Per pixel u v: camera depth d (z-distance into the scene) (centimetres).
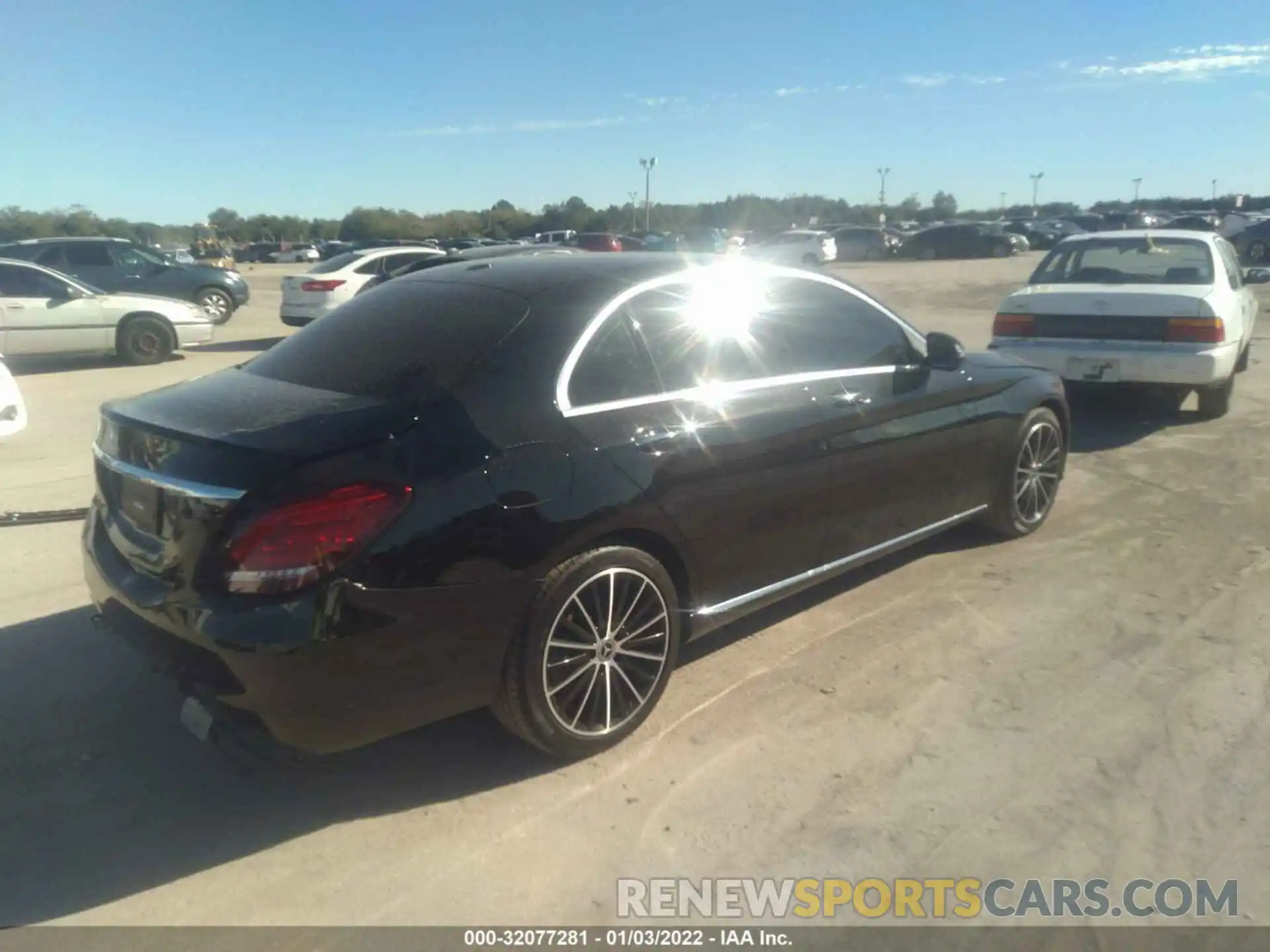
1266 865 303
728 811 331
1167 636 452
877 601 494
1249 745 364
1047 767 353
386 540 302
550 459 338
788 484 416
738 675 421
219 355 1510
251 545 295
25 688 413
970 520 543
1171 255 867
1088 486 688
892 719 385
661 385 382
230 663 295
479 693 332
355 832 324
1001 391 540
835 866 305
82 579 532
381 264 1627
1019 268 3478
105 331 1362
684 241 4222
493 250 1516
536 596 332
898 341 488
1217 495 661
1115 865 304
